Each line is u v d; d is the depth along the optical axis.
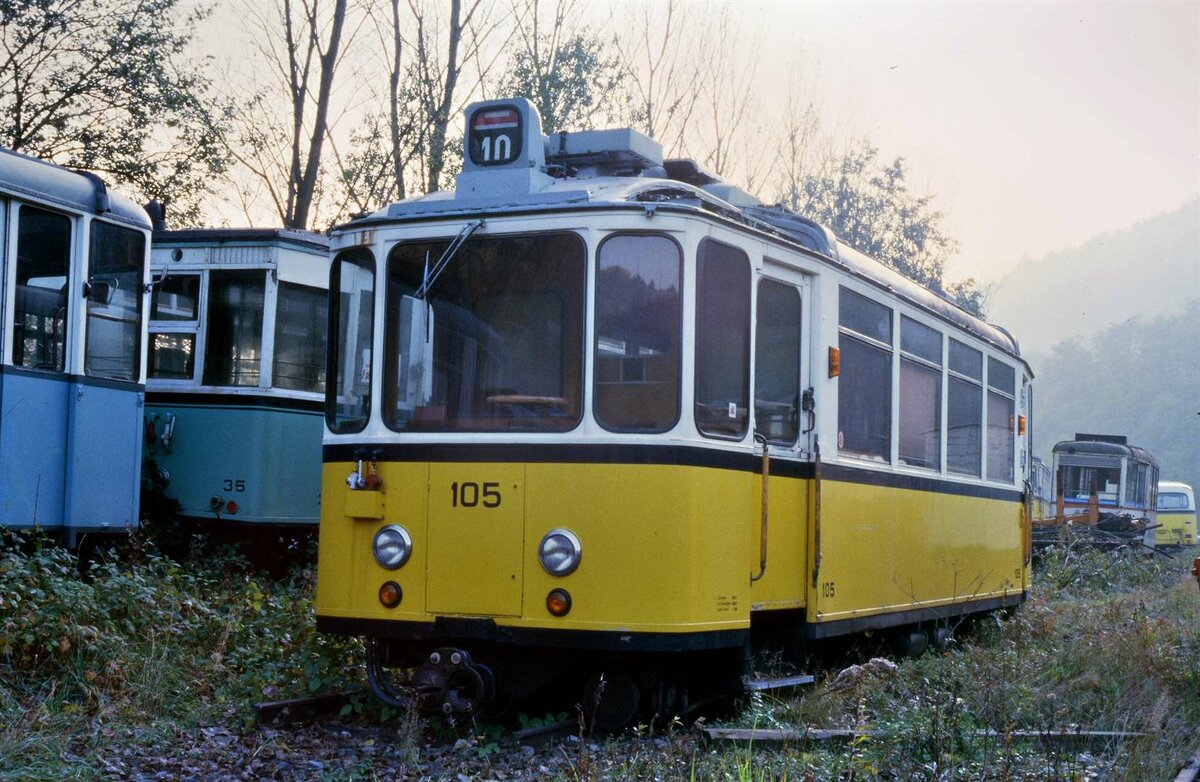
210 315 12.67
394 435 7.44
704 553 7.16
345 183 19.69
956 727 6.77
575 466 7.07
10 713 6.77
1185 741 7.42
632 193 7.48
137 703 7.35
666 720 7.45
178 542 12.51
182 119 18.31
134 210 10.80
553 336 7.24
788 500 8.19
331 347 7.81
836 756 6.59
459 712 7.29
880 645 10.47
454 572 7.23
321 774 6.29
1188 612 15.43
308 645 8.73
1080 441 39.25
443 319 7.46
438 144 19.41
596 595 6.99
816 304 8.56
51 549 9.23
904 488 10.16
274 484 12.50
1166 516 47.44
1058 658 9.88
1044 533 28.88
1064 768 6.42
